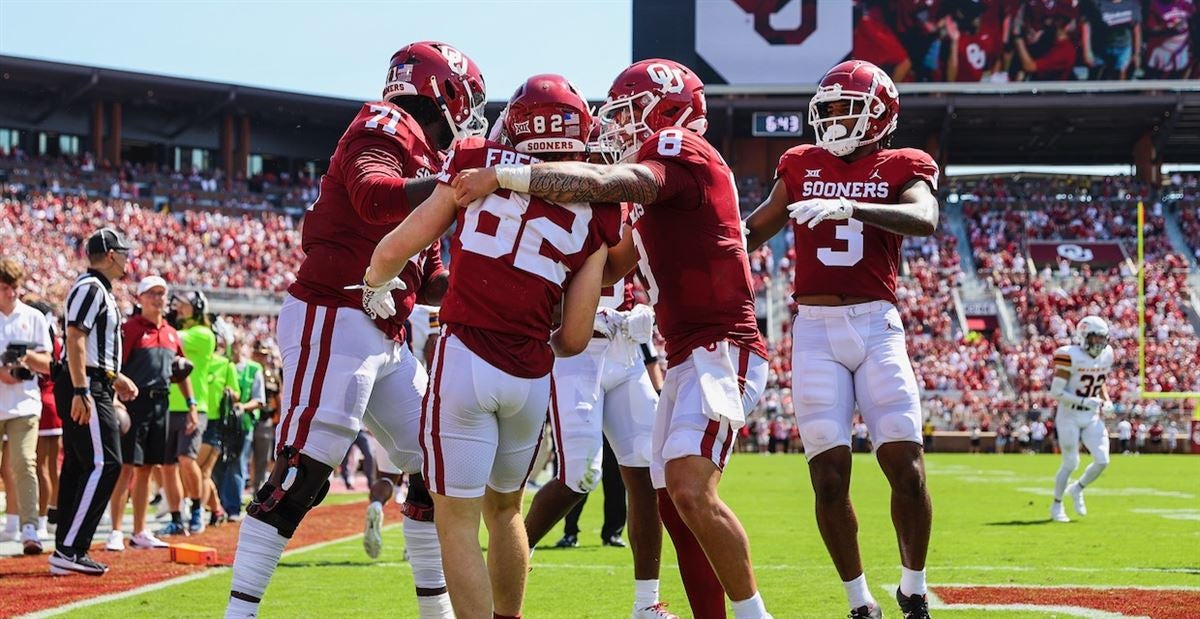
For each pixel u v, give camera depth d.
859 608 4.53
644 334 5.32
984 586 6.18
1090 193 38.91
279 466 4.13
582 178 3.58
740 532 3.75
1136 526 9.97
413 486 4.39
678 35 31.25
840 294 4.70
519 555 3.89
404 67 4.41
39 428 8.95
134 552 8.01
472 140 3.77
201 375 9.76
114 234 6.96
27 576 6.61
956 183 40.84
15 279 7.98
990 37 31.39
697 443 3.79
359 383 4.19
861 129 4.79
